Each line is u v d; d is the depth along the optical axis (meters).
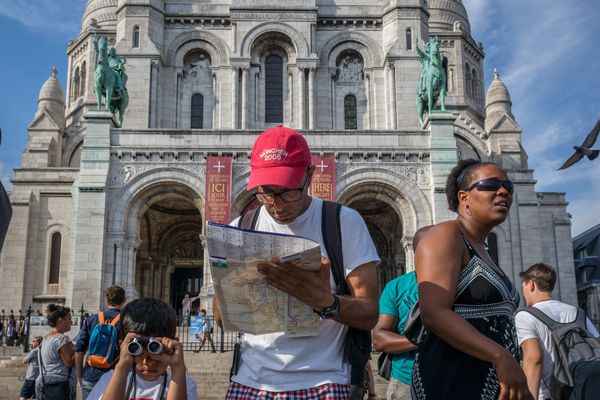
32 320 34.12
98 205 33.19
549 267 8.15
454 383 4.89
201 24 44.75
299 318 4.98
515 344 5.08
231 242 4.76
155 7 43.78
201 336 28.89
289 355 5.12
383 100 43.88
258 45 44.19
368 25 45.06
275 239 4.71
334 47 44.84
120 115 36.84
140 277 43.16
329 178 34.09
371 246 5.47
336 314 4.86
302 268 4.70
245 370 5.34
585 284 55.06
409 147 34.78
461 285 5.02
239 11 44.00
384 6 45.09
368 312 5.07
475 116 57.75
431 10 59.91
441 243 5.01
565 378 7.08
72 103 56.78
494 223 5.30
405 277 8.25
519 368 4.52
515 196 43.97
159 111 42.75
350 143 34.81
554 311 7.60
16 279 42.34
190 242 45.12
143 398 5.74
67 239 43.66
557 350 7.23
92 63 53.50
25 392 13.88
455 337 4.68
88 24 57.53
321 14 44.88
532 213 43.62
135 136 34.75
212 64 44.34
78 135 50.19
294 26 43.91
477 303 5.00
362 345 5.28
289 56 44.09
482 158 48.75
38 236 43.56
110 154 34.41
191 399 6.04
